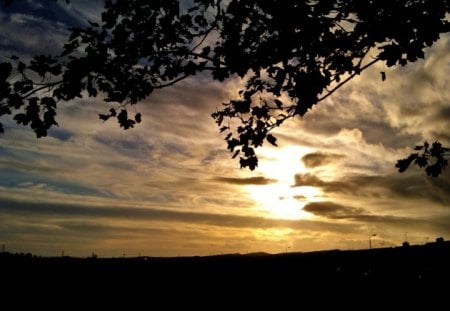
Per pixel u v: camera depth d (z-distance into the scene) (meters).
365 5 5.36
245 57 6.02
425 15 5.21
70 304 29.95
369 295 26.66
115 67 5.86
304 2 5.64
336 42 5.60
